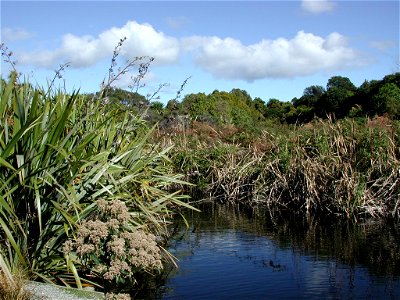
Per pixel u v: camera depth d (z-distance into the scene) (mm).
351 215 12141
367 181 12617
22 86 6848
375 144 13070
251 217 12883
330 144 13922
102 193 6680
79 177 6395
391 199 12344
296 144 15070
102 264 5473
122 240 5375
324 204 13172
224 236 10641
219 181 16422
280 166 15148
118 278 5422
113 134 7293
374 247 9320
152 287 7238
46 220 6059
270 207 14320
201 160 17859
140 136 8562
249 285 7297
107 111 8555
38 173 5949
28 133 5871
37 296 5227
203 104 30469
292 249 9367
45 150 5840
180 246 9742
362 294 6828
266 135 18141
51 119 6172
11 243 5305
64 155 5645
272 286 7211
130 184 7484
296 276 7688
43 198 5832
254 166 16156
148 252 5688
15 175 5648
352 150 13320
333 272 7875
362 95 33031
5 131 5980
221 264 8422
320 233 10680
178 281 7516
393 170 12320
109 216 5887
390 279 7445
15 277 5367
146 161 7805
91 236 5344
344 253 8969
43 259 5988
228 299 6707
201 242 10070
